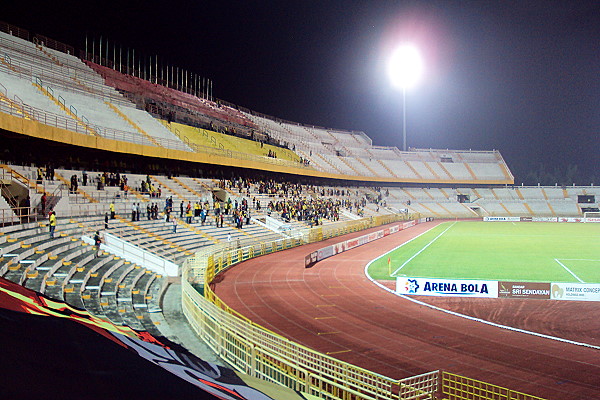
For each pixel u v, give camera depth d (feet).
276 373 30.09
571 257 112.78
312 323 53.98
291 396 13.58
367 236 148.15
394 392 32.96
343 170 253.85
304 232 141.90
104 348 11.27
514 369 39.86
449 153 332.39
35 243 61.36
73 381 8.95
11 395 7.52
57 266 55.52
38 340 10.25
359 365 40.24
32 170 89.25
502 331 51.65
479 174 318.45
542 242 148.15
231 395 11.67
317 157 251.60
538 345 46.73
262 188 172.86
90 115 112.37
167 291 67.72
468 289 68.64
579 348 45.91
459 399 32.48
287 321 54.80
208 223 119.96
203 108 194.49
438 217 285.43
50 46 142.41
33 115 85.46
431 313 59.41
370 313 59.11
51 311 12.71
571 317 57.82
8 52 110.11
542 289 67.10
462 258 111.34
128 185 118.01
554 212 296.10
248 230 128.36
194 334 45.19
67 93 115.75
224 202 143.84
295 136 264.11
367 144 323.98
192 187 138.21
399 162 308.19
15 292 13.14
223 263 93.30
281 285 77.00
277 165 184.03
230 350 36.55
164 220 106.93
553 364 41.16
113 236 76.02
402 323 54.44
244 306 62.13
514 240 154.92
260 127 231.09
